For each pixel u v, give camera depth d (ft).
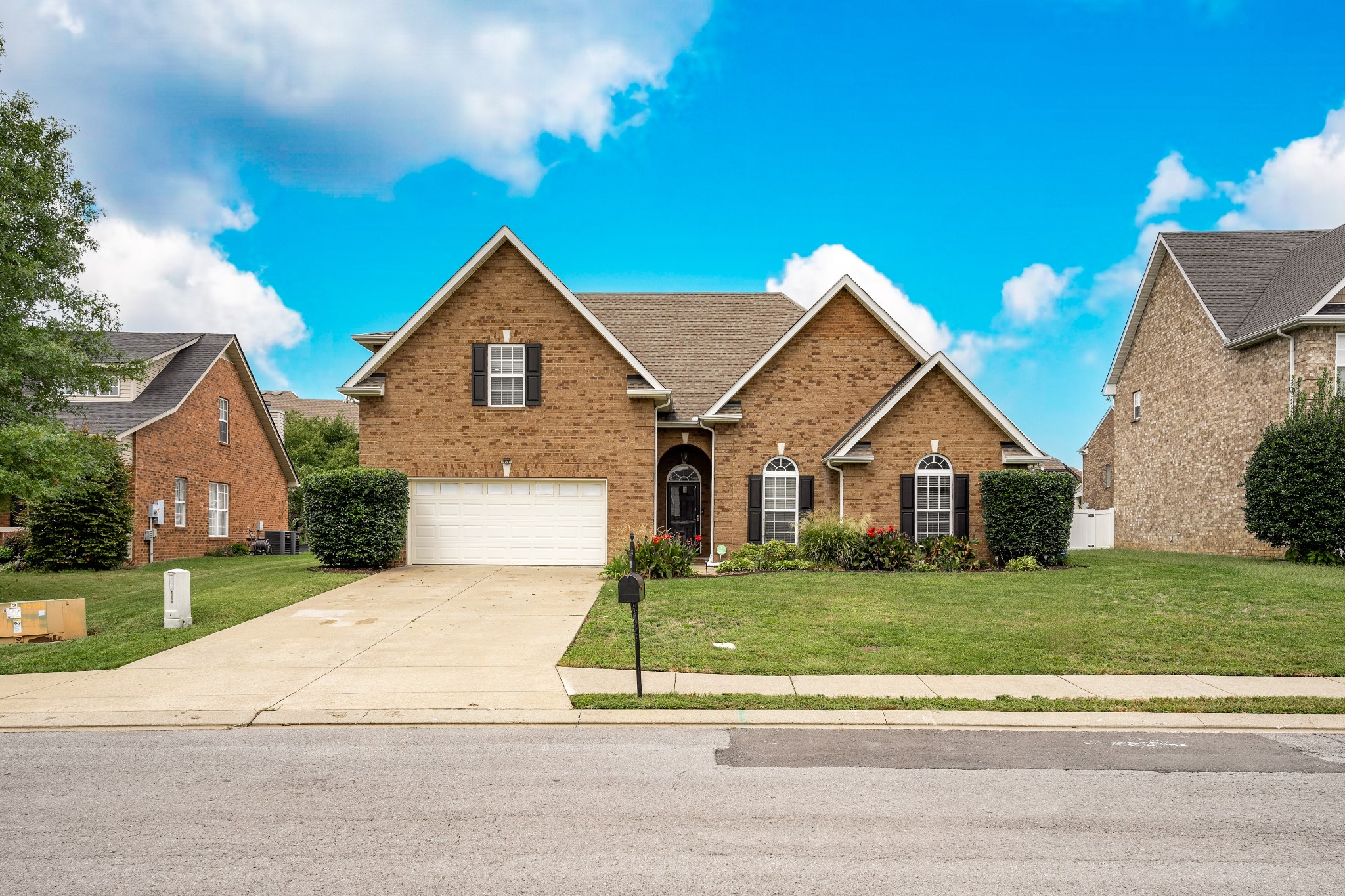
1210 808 18.51
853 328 70.33
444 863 15.51
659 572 54.60
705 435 71.26
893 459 65.21
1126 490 96.99
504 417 64.59
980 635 36.04
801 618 39.63
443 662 32.68
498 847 16.20
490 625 39.75
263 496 106.83
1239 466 72.90
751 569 58.54
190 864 15.46
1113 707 26.66
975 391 64.13
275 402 205.98
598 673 30.91
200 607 43.98
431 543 64.39
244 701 27.53
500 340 64.75
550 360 64.69
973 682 29.58
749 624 38.47
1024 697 27.61
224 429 95.66
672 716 25.80
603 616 41.37
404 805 18.52
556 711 26.37
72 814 18.06
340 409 214.48
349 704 27.17
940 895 14.25
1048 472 60.29
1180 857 15.92
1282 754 22.67
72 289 58.65
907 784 19.98
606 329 63.87
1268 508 60.80
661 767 21.29
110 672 31.55
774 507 69.41
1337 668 31.14
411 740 23.76
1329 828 17.42
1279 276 76.95
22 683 29.99
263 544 96.89
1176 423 84.64
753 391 69.92
